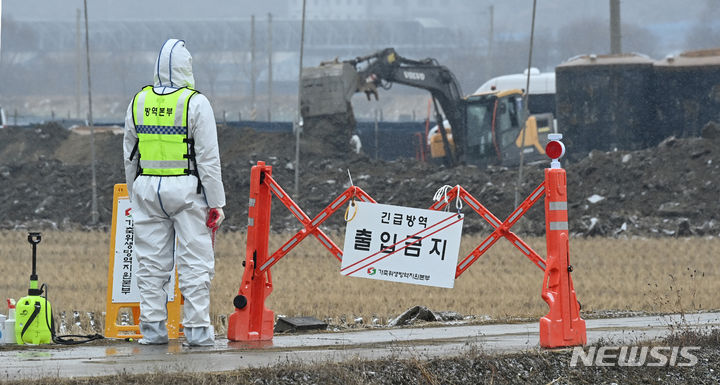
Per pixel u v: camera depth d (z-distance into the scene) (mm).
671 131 194375
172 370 32500
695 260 118688
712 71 191250
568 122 197125
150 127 39406
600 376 36500
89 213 181750
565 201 40219
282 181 184875
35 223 173500
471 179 177875
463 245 136375
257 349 39188
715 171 167750
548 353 38156
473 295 81812
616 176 172750
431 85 199125
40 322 41812
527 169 177250
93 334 50188
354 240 41625
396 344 40750
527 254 40938
